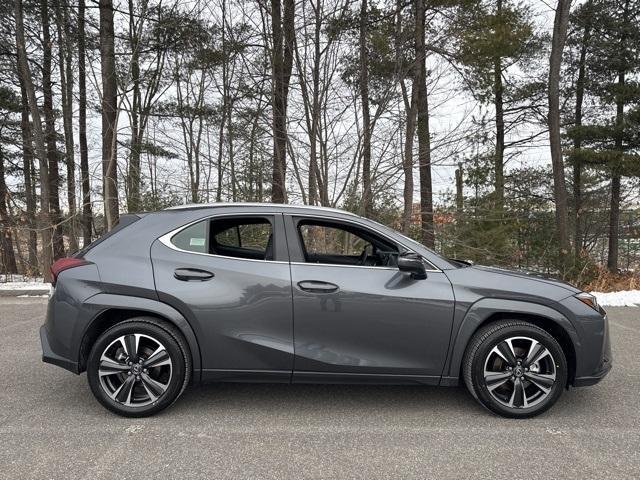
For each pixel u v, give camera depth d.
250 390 4.34
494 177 13.94
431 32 11.42
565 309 3.71
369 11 10.15
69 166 16.55
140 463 3.01
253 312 3.67
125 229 3.93
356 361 3.68
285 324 3.68
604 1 20.00
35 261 13.16
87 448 3.20
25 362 5.12
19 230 12.56
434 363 3.72
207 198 13.09
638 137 19.25
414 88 10.59
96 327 3.74
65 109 17.09
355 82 10.27
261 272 3.72
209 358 3.68
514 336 3.67
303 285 3.68
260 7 9.98
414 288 3.71
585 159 18.59
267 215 3.94
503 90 19.86
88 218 13.87
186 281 3.69
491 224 12.55
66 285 3.71
